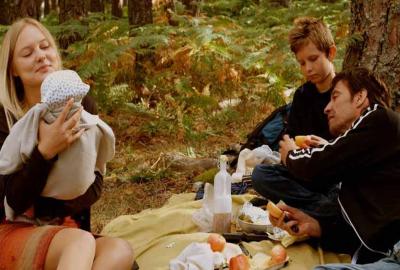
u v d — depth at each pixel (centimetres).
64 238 233
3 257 237
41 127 227
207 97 632
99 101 628
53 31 668
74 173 233
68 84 226
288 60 618
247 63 632
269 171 333
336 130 296
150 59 674
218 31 726
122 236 348
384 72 384
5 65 256
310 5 820
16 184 228
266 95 644
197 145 562
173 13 758
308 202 327
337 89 291
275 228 327
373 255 282
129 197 448
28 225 247
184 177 481
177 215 355
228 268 287
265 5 934
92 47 643
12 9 787
